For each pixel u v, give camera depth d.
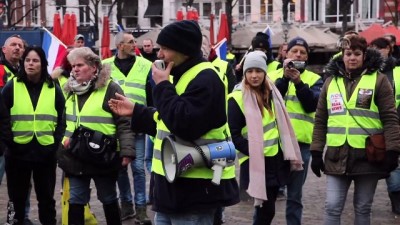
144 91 9.06
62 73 9.04
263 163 6.57
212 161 4.68
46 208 8.10
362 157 6.35
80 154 6.83
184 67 4.69
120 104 5.04
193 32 4.67
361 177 6.46
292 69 7.65
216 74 4.66
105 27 16.67
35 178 8.02
